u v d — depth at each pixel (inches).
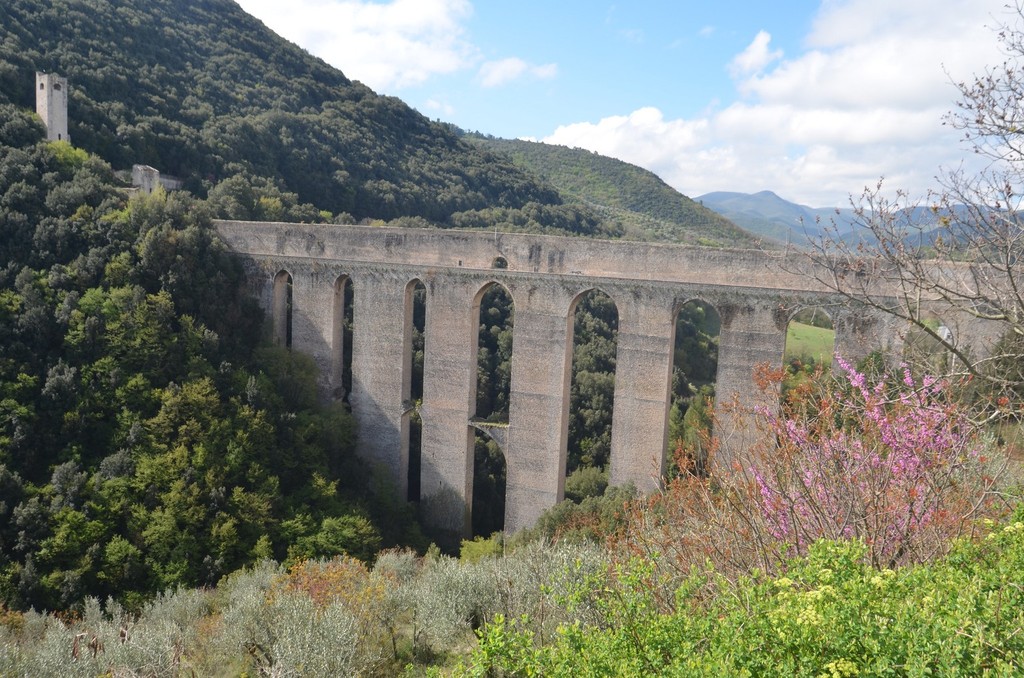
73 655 803.4
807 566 416.5
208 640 892.0
